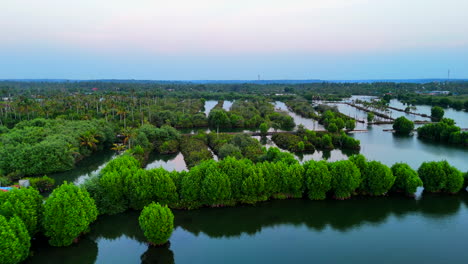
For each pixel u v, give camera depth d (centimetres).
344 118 16350
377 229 5456
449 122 13475
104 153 10444
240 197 6222
